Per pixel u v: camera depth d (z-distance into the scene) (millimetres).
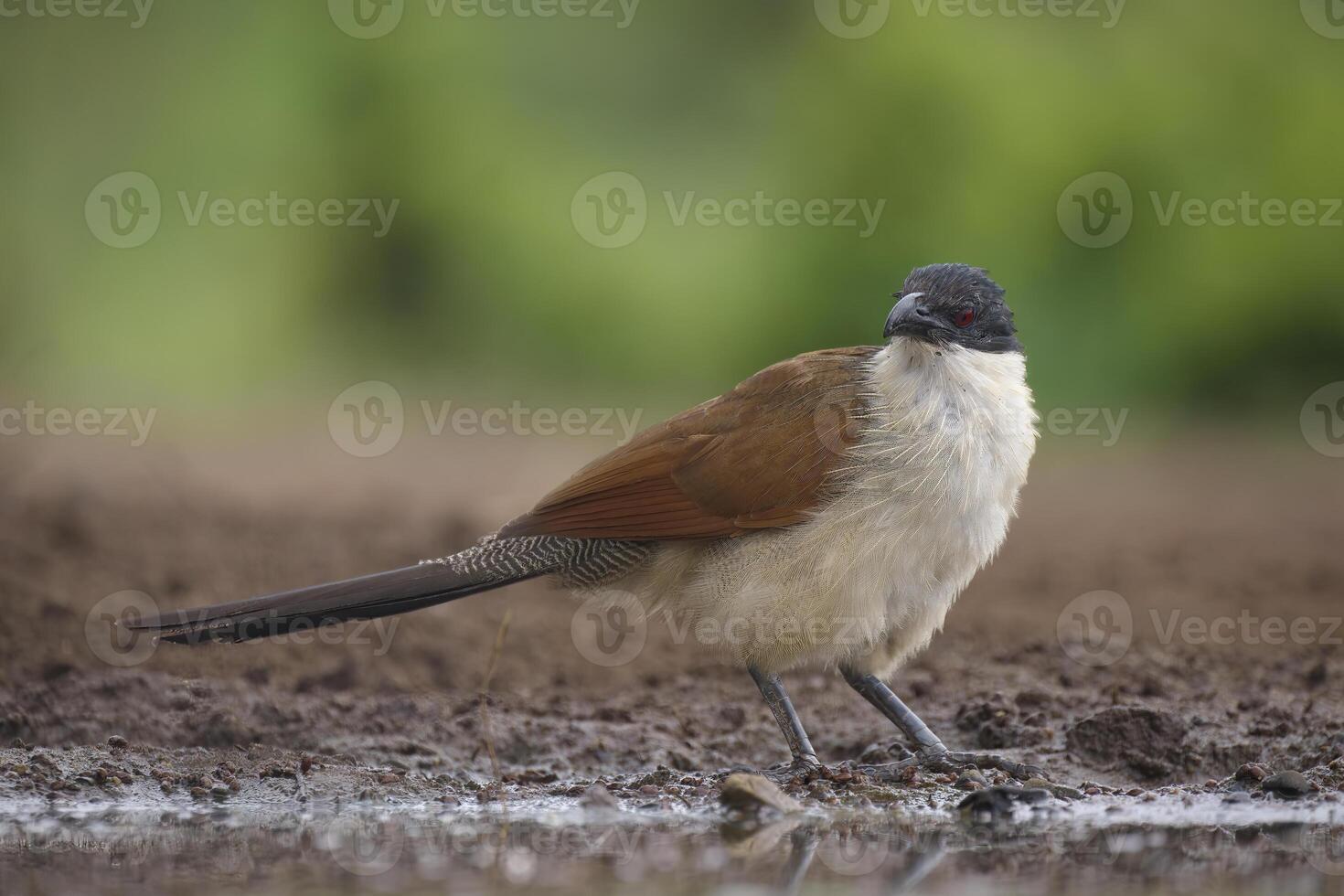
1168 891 5492
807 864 6004
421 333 23484
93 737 8227
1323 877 5773
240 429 20047
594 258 23094
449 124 23375
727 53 24266
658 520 7891
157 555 11766
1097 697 9031
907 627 8031
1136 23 22922
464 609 11281
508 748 8406
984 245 22250
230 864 6051
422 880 5719
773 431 7828
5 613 9805
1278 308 21906
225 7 23500
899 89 22719
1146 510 16828
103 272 22266
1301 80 22109
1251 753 7941
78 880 5738
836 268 22719
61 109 22703
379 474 17297
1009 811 7039
